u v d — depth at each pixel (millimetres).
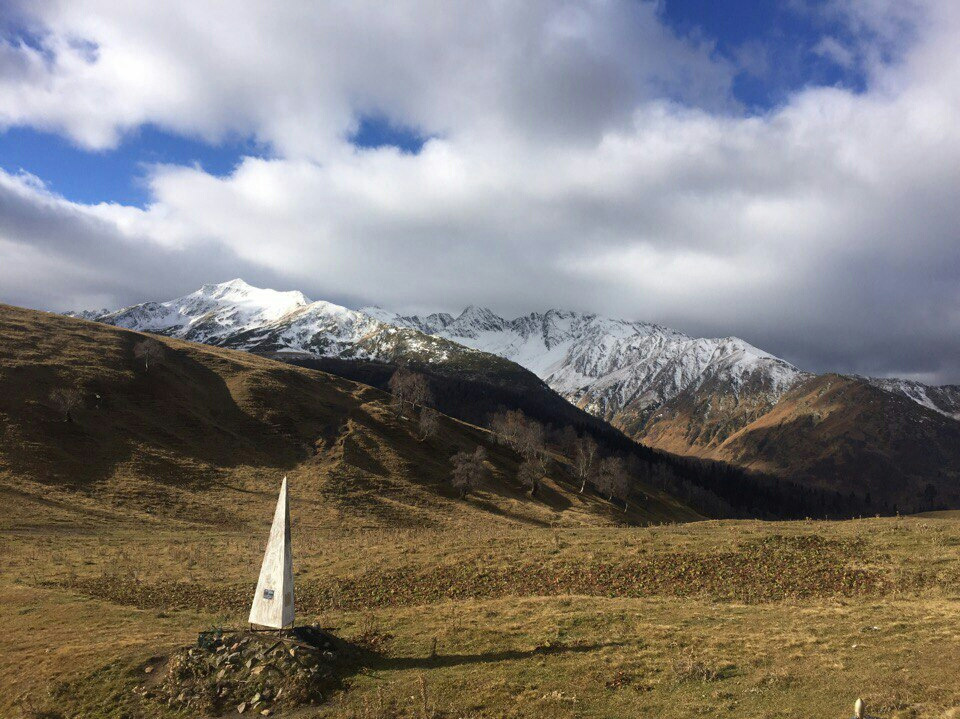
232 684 21250
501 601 32562
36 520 60375
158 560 47125
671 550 41438
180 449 95062
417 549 46875
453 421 152750
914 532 43719
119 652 24375
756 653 23078
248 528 71625
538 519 100000
